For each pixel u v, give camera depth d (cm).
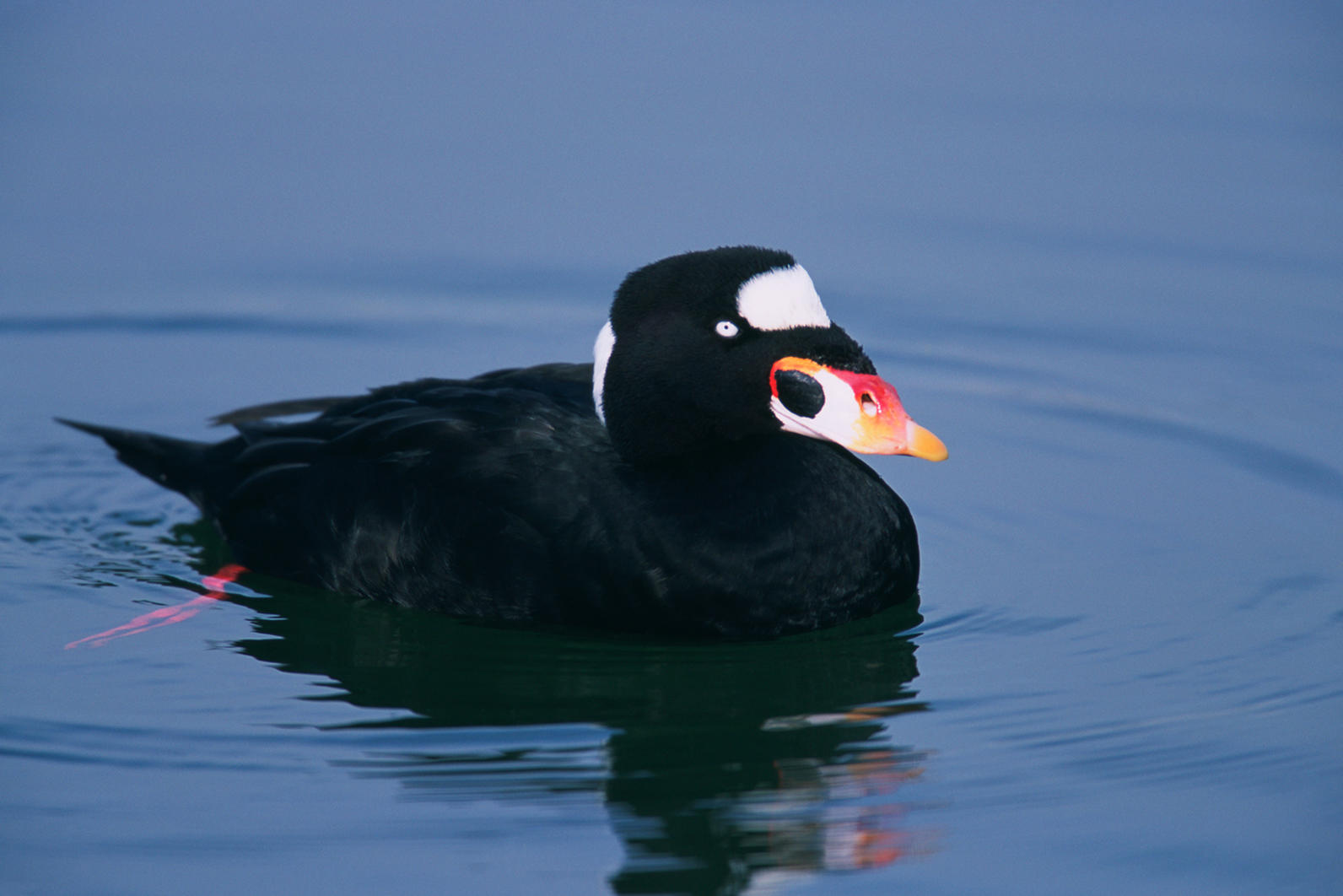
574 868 902
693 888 891
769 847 927
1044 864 916
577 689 1105
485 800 966
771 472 1145
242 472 1297
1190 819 954
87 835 929
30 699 1079
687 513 1130
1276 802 969
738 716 1070
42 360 1664
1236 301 1697
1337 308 1677
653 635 1150
